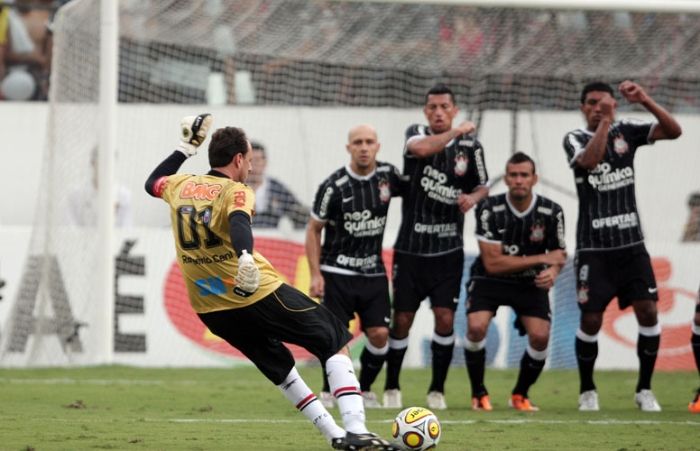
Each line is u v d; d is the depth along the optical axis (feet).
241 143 73.20
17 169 202.59
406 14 189.78
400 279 112.68
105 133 156.76
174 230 72.38
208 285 71.51
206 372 153.89
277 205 193.77
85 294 157.99
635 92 108.47
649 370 112.98
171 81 201.16
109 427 87.81
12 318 156.87
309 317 71.72
